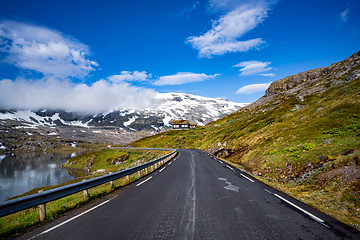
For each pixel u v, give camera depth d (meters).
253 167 17.48
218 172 14.82
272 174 14.13
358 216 6.05
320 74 104.81
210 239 4.26
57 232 4.84
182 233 4.56
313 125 19.92
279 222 5.29
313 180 10.23
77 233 4.72
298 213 6.04
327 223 5.31
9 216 6.40
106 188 10.11
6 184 51.91
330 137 15.72
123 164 58.69
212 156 31.91
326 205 7.07
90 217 5.82
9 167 85.12
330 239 4.38
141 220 5.44
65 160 112.81
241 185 10.19
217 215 5.77
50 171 71.50
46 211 6.55
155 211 6.20
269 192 8.73
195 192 8.66
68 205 7.14
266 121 38.94
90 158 76.81
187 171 15.50
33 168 80.81
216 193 8.48
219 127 82.94
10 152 171.75
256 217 5.64
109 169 53.75
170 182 11.15
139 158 58.50
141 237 4.39
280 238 4.36
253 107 107.62
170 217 5.64
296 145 17.22
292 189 9.99
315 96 44.75
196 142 74.94
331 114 20.88
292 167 13.60
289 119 31.05
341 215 6.11
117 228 4.93
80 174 63.00
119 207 6.73
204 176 13.05
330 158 11.99
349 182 8.22
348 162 9.75
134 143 120.56
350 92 29.97
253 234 4.53
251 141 28.08
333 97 33.19
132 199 7.74
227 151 31.06
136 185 10.65
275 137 22.64
